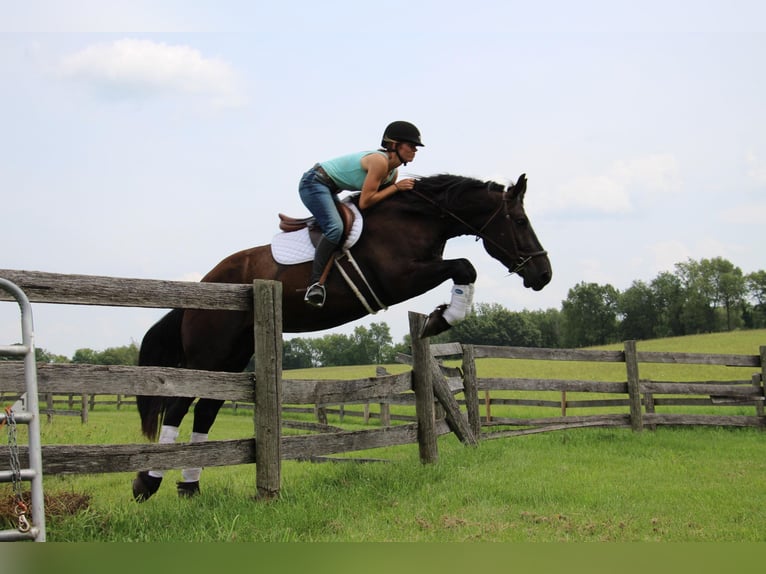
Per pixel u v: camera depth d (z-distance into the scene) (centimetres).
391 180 646
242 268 647
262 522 482
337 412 2180
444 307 621
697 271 9000
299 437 583
